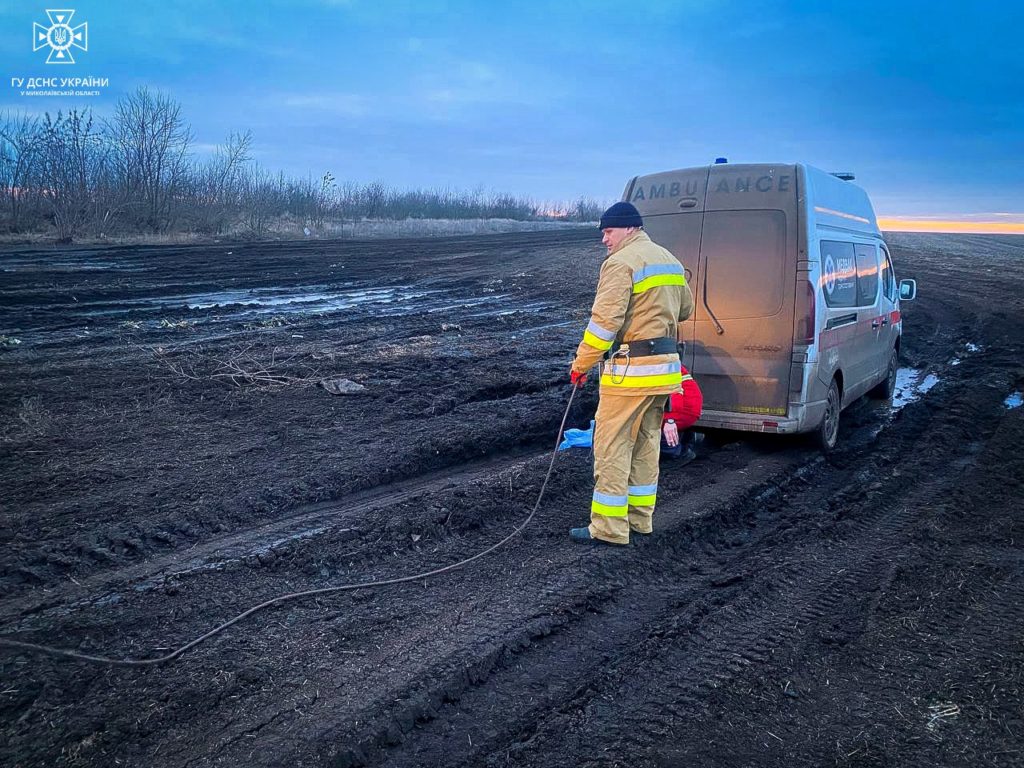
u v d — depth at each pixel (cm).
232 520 514
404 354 1102
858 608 422
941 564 477
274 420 745
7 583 414
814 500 617
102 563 446
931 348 1375
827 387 719
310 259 2580
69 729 298
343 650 363
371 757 297
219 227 3422
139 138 3178
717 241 698
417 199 6128
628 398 482
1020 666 361
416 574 450
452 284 2084
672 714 325
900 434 809
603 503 493
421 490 604
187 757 286
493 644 371
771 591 443
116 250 2556
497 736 311
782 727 318
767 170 686
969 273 2800
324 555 464
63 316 1313
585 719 321
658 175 738
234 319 1362
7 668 336
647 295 478
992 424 838
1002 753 301
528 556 479
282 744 295
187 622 386
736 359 695
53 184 2853
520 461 698
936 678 353
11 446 634
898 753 302
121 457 621
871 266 866
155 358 1000
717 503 580
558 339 1295
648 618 413
